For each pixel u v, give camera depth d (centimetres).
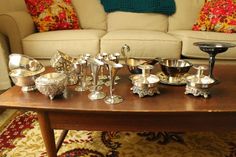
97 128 100
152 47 191
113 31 221
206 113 91
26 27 204
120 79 127
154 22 239
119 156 122
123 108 91
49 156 107
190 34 194
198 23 222
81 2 244
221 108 91
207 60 192
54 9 221
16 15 195
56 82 98
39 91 106
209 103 95
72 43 193
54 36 195
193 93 102
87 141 136
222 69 142
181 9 239
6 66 190
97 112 91
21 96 104
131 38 192
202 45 129
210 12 215
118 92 109
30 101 99
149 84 102
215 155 123
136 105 94
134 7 238
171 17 241
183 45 192
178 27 240
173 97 102
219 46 124
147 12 239
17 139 139
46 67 138
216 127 98
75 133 144
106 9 243
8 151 128
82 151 127
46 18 217
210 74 125
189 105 94
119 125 99
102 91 110
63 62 123
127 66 138
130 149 128
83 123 100
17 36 192
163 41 191
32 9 218
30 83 111
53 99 100
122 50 159
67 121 100
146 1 237
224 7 210
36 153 126
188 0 239
